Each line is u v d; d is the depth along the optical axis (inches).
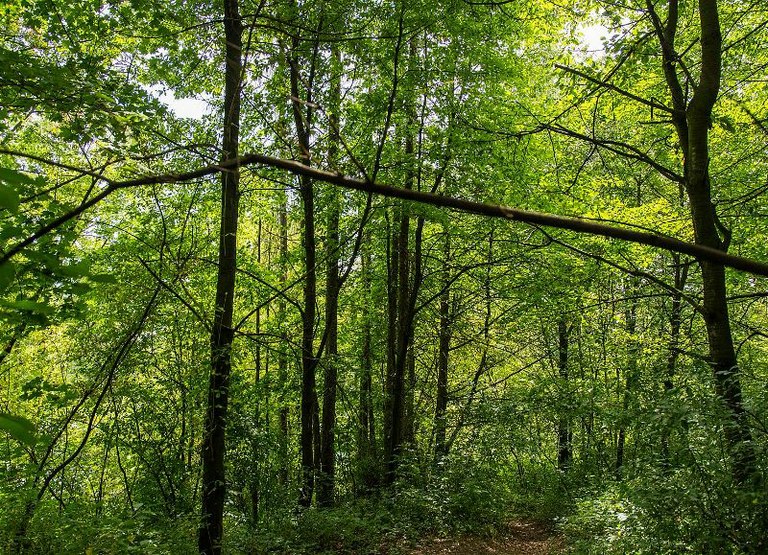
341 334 689.6
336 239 510.6
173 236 432.1
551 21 382.0
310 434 468.8
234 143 264.4
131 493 404.8
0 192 40.6
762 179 405.7
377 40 399.2
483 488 451.2
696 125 244.2
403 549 359.3
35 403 384.2
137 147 209.9
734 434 203.9
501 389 677.9
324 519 381.7
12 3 270.5
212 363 306.3
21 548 240.4
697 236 244.1
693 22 367.6
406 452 514.6
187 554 284.5
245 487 408.5
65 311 196.2
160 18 276.8
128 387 370.9
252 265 533.3
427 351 756.0
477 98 460.1
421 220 518.9
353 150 435.2
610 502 356.2
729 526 189.3
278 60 121.0
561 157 500.4
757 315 528.7
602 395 514.9
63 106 193.9
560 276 512.7
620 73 304.3
